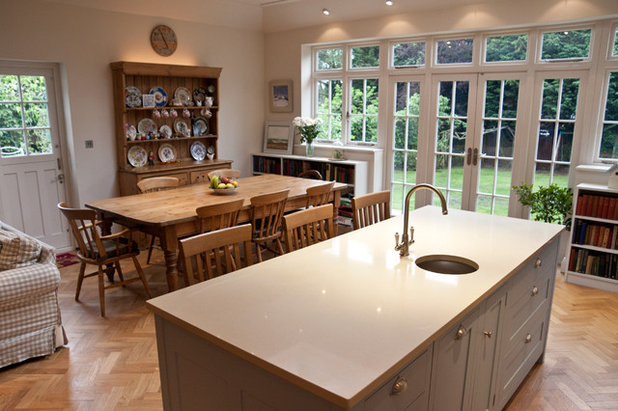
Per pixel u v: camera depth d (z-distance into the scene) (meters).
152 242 4.73
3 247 2.91
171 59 5.88
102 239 3.76
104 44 5.24
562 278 4.54
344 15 5.94
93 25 5.12
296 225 2.76
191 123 6.25
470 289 1.97
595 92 4.51
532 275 2.61
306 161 6.38
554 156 4.87
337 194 4.79
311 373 1.34
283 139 6.93
